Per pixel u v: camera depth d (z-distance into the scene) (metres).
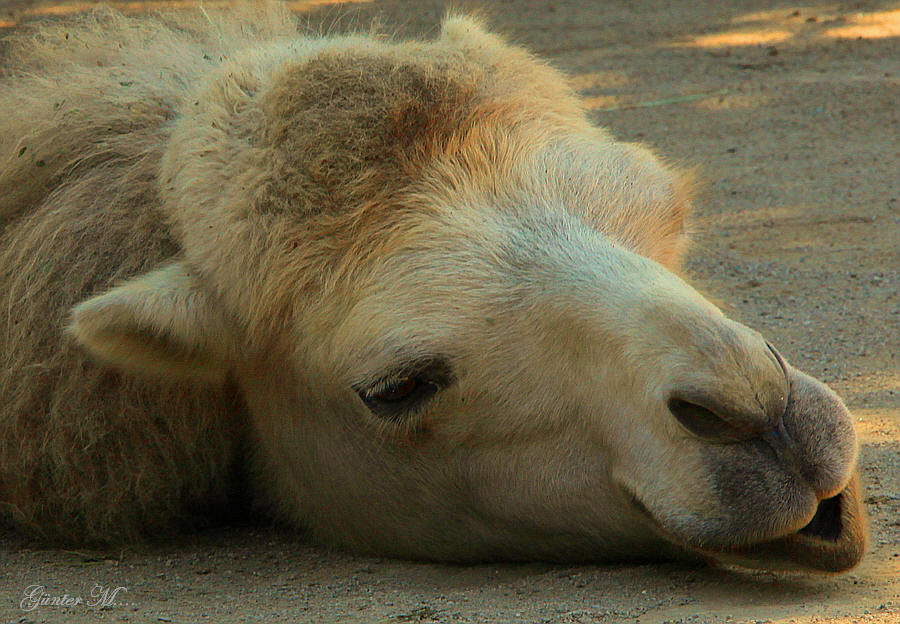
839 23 41.19
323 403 11.67
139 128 13.16
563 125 11.94
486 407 10.84
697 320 9.53
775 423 9.27
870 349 16.95
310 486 12.34
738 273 20.58
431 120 11.15
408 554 12.19
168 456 12.48
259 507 13.36
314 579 11.70
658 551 11.02
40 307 12.38
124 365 11.54
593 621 9.73
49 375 12.23
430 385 10.91
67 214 12.69
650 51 39.34
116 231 12.42
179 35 14.80
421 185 11.00
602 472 10.54
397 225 10.87
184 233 11.56
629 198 11.36
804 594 10.16
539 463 10.88
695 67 36.97
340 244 10.88
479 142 11.30
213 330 11.55
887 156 27.28
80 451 12.30
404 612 10.39
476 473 11.27
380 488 11.82
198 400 12.32
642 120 31.56
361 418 11.53
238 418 12.71
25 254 12.72
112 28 15.12
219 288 11.38
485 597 10.67
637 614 9.82
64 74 14.02
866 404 15.01
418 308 10.68
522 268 10.65
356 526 12.27
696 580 10.67
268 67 12.06
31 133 13.33
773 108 31.94
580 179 11.32
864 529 10.05
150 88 13.48
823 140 28.91
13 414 12.37
